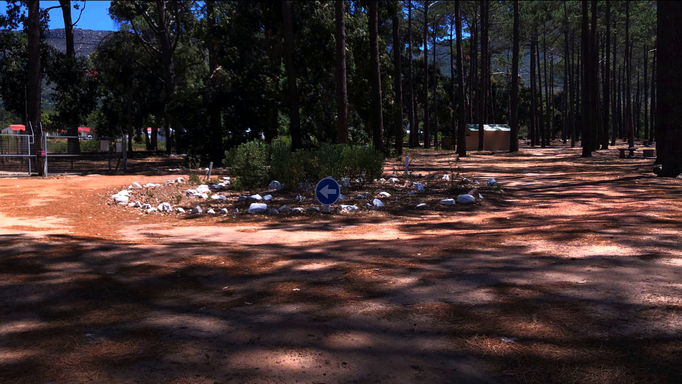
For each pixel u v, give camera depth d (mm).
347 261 5672
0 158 23891
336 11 22734
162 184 18172
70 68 36969
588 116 31812
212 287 4582
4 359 2902
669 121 16875
